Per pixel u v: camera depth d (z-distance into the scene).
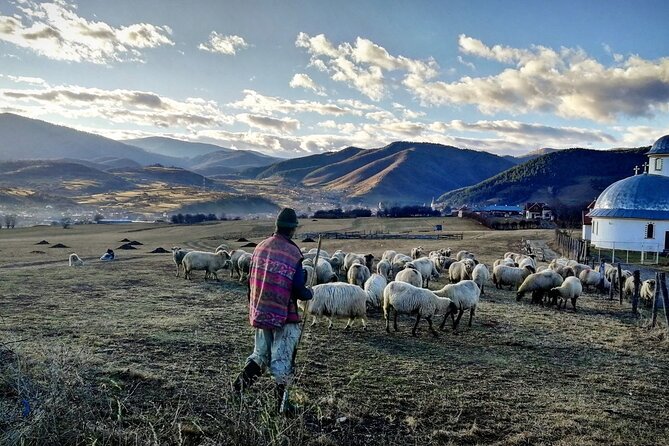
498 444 5.73
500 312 15.52
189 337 9.77
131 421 5.20
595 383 8.45
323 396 6.82
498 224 83.62
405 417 6.35
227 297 16.25
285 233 5.78
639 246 46.81
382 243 54.66
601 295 21.39
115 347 8.66
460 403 6.97
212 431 5.02
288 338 5.60
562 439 5.96
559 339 11.84
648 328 13.65
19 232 79.62
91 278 20.62
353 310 11.63
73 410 4.61
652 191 47.59
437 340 11.21
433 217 112.50
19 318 11.23
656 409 7.25
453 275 23.19
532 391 7.78
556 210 131.00
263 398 4.92
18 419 4.34
